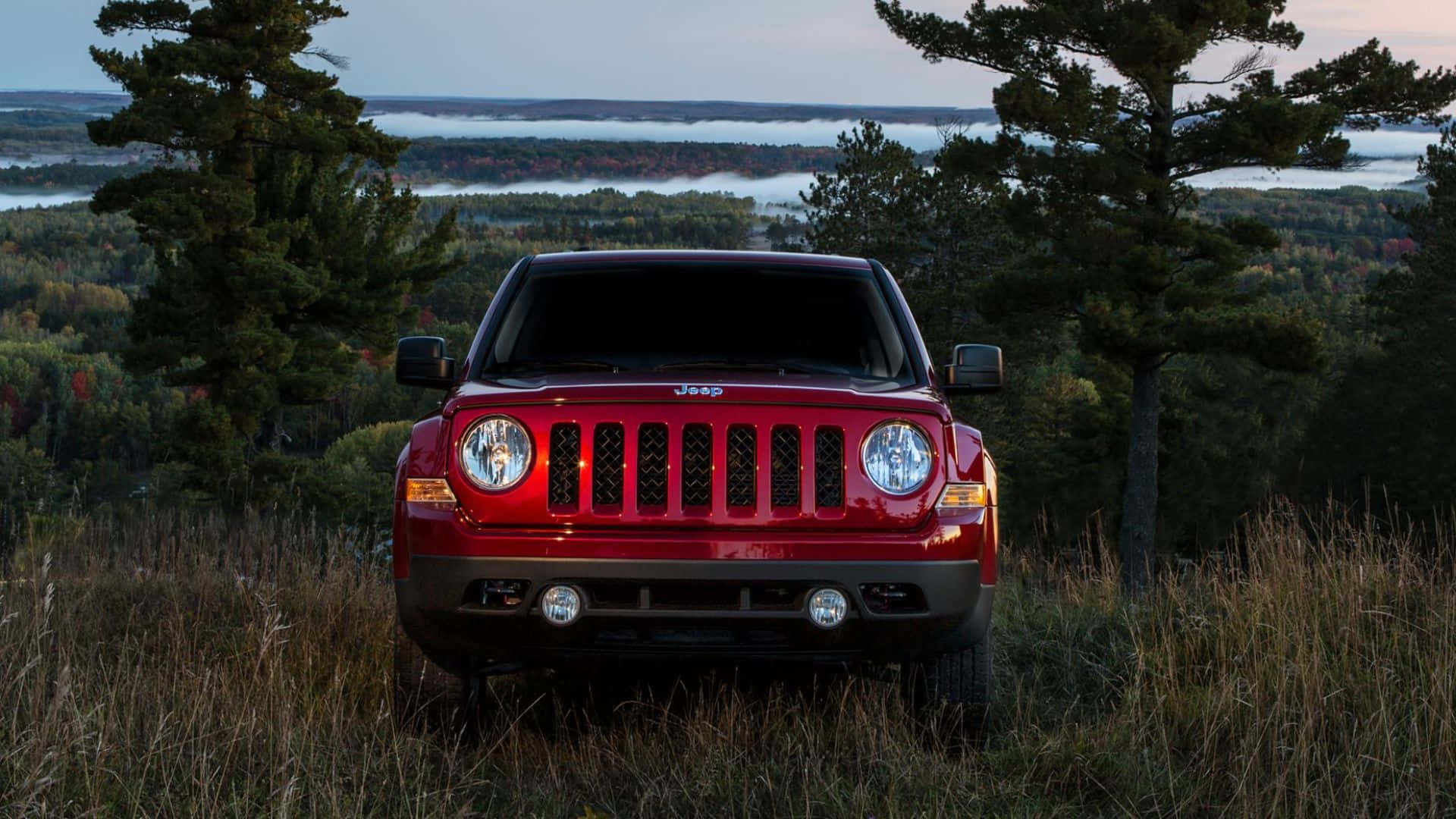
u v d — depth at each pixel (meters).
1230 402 42.38
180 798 3.41
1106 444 40.84
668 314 4.68
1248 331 25.92
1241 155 26.77
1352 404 38.59
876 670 4.80
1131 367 30.73
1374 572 5.20
